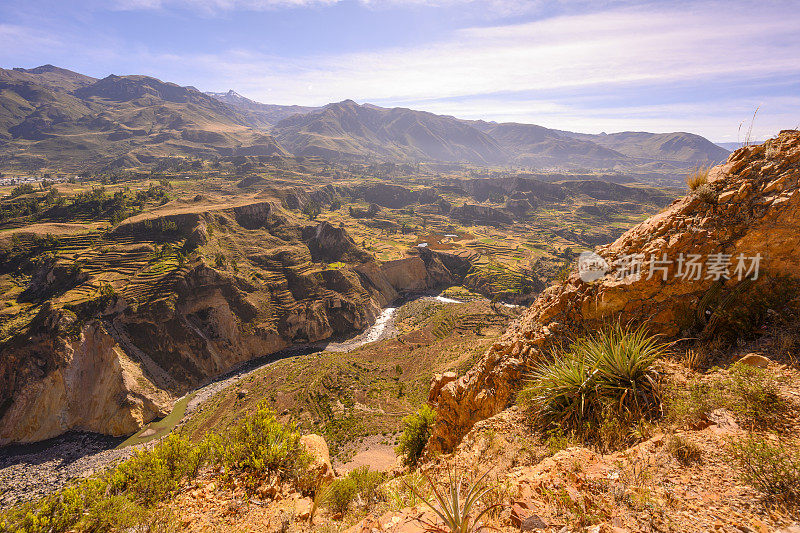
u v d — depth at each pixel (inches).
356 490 342.3
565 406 274.4
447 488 235.5
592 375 262.1
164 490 296.7
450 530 162.2
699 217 324.8
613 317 338.6
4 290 4938.5
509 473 224.8
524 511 163.3
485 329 4788.4
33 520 241.9
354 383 2898.6
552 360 346.3
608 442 223.0
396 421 2292.1
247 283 5452.8
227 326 4854.8
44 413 3501.5
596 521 148.3
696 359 265.1
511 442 282.2
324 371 3090.6
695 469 171.0
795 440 171.6
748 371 228.4
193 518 277.1
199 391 4109.3
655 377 254.1
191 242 5979.3
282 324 5196.9
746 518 136.8
